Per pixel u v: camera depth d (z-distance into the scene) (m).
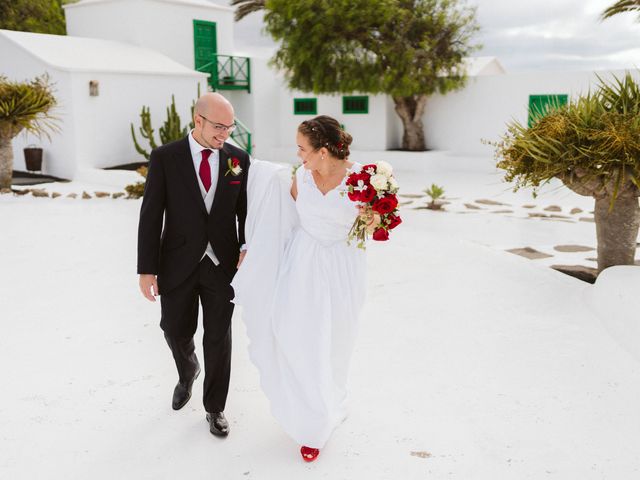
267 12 19.20
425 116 20.41
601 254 6.22
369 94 20.81
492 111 19.20
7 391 3.91
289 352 3.15
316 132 3.05
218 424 3.38
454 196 13.27
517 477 2.97
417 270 6.76
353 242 3.26
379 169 3.12
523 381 4.02
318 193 3.14
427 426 3.46
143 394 3.88
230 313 3.36
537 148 5.71
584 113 5.56
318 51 18.84
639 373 4.12
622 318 4.80
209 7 21.84
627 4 11.87
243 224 3.44
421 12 18.59
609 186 5.68
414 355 4.47
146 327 5.09
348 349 3.36
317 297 3.17
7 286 6.32
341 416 3.40
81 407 3.70
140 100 16.95
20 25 25.44
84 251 7.89
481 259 7.20
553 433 3.38
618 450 3.20
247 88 22.56
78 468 3.07
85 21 21.20
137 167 16.45
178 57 21.20
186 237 3.27
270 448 3.26
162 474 3.02
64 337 4.86
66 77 15.27
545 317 5.24
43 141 16.09
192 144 3.25
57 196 12.57
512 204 12.08
